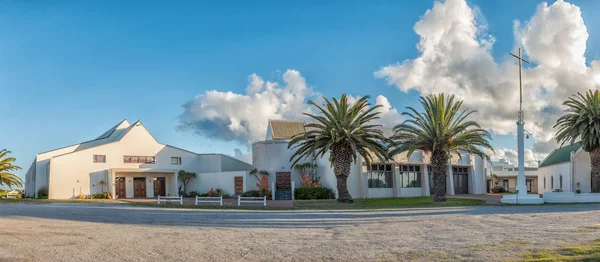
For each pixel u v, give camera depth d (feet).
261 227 57.00
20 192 173.58
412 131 121.49
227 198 149.28
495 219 63.46
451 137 118.21
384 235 47.65
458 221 61.36
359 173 146.30
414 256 34.91
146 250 39.68
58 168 143.13
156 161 163.12
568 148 186.09
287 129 176.35
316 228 55.52
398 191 152.46
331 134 111.86
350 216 73.67
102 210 86.02
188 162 170.81
